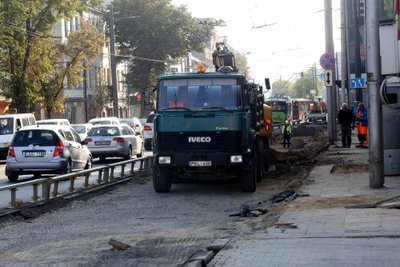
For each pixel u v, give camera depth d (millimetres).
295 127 69750
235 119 20172
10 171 26688
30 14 52656
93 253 12273
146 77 89062
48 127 27000
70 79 64938
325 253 10836
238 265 10305
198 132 20234
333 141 40594
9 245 13578
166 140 20422
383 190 17828
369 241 11609
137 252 12070
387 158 20656
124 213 17578
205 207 18297
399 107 20578
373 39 17875
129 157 38906
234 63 25234
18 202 17469
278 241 11953
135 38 88188
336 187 19109
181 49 89812
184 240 13234
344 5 49656
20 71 55469
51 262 11641
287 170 26703
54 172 26578
